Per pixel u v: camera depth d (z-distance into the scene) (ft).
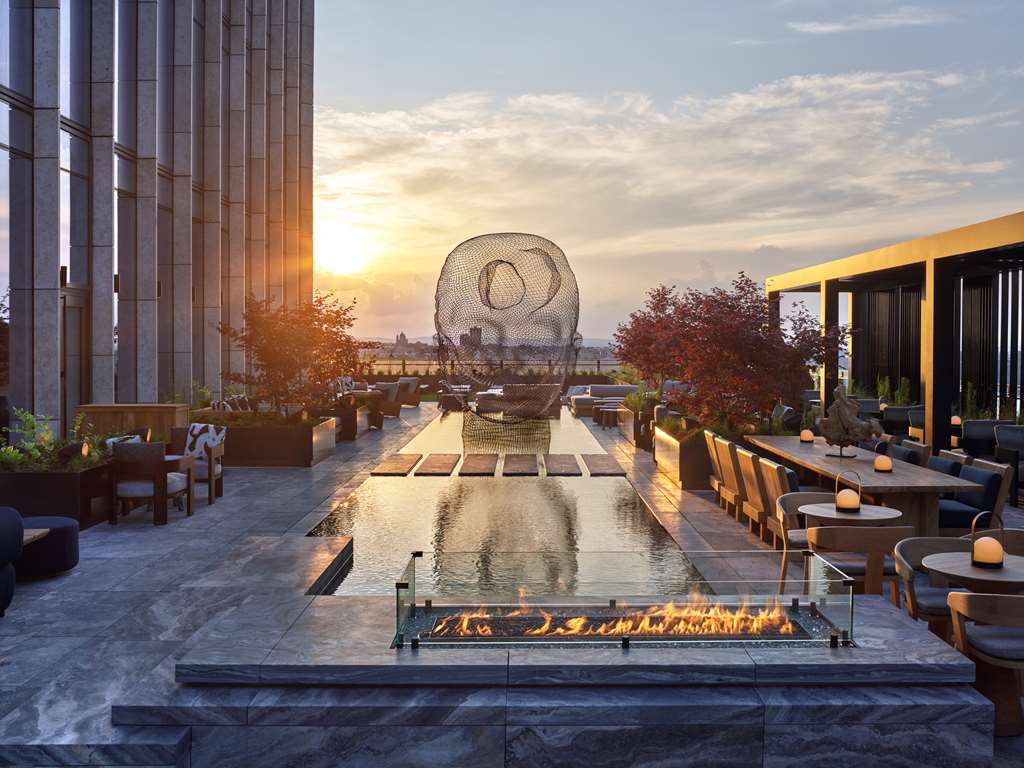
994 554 18.93
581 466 51.49
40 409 43.75
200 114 69.67
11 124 42.55
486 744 15.20
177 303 63.05
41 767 14.90
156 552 30.09
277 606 19.48
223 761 15.38
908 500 28.45
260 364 56.90
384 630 17.65
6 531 22.72
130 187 56.80
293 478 47.21
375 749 15.26
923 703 15.20
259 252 82.74
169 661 17.15
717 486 38.34
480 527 32.35
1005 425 45.93
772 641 16.55
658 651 16.21
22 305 43.73
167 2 62.64
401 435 70.44
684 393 50.75
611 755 15.20
